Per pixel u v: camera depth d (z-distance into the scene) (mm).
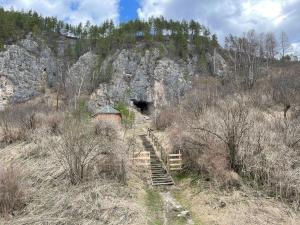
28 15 107000
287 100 28938
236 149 18578
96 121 26609
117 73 92125
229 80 57500
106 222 13703
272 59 74250
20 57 90500
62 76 86375
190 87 79062
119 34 105938
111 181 18359
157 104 75938
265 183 17203
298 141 19578
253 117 23031
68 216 14219
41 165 19984
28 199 15750
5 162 21203
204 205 16219
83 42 107875
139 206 15641
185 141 22922
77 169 17891
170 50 99750
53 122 27734
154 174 21672
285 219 14016
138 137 35750
